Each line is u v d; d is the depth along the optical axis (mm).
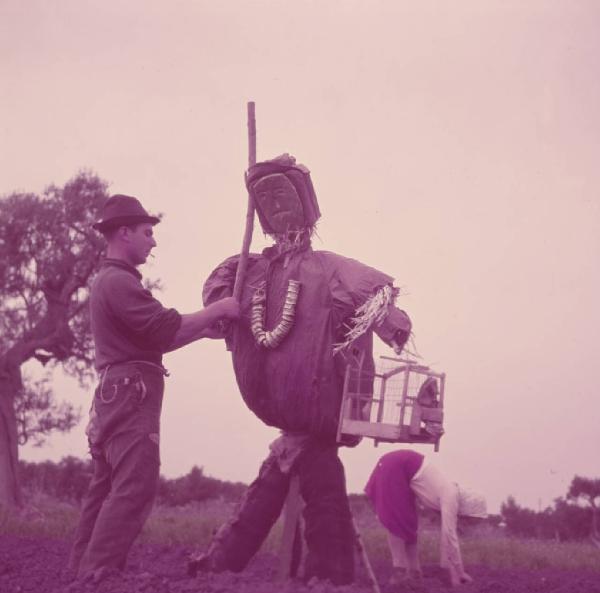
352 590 5203
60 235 21938
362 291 5695
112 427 5742
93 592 5164
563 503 19578
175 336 5746
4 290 21984
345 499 5750
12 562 7281
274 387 5750
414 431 5375
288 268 5879
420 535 13398
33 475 24125
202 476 23766
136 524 5664
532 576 8891
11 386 22297
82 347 22953
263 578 6062
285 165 6039
